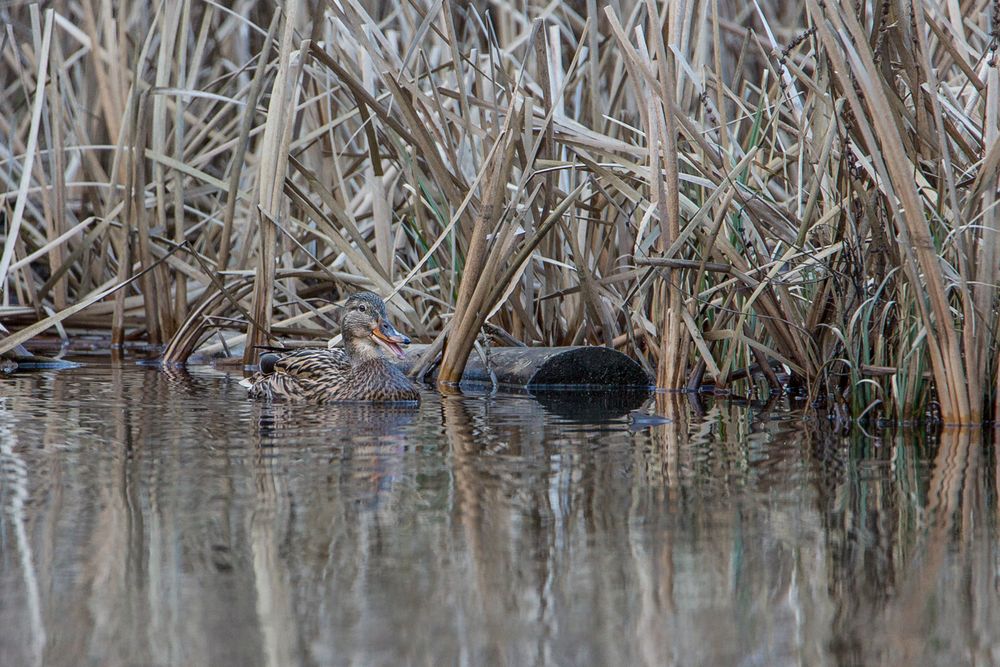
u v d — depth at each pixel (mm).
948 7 13047
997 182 10492
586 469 8570
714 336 13102
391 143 14570
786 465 8719
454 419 11055
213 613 5695
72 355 15883
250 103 14477
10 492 7746
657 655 5285
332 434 10078
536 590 6000
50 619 5594
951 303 10750
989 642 5410
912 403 10594
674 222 12250
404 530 6965
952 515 7305
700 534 6934
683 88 13016
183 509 7375
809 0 10000
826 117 12453
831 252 11344
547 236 14570
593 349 13500
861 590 6059
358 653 5254
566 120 13930
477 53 15523
